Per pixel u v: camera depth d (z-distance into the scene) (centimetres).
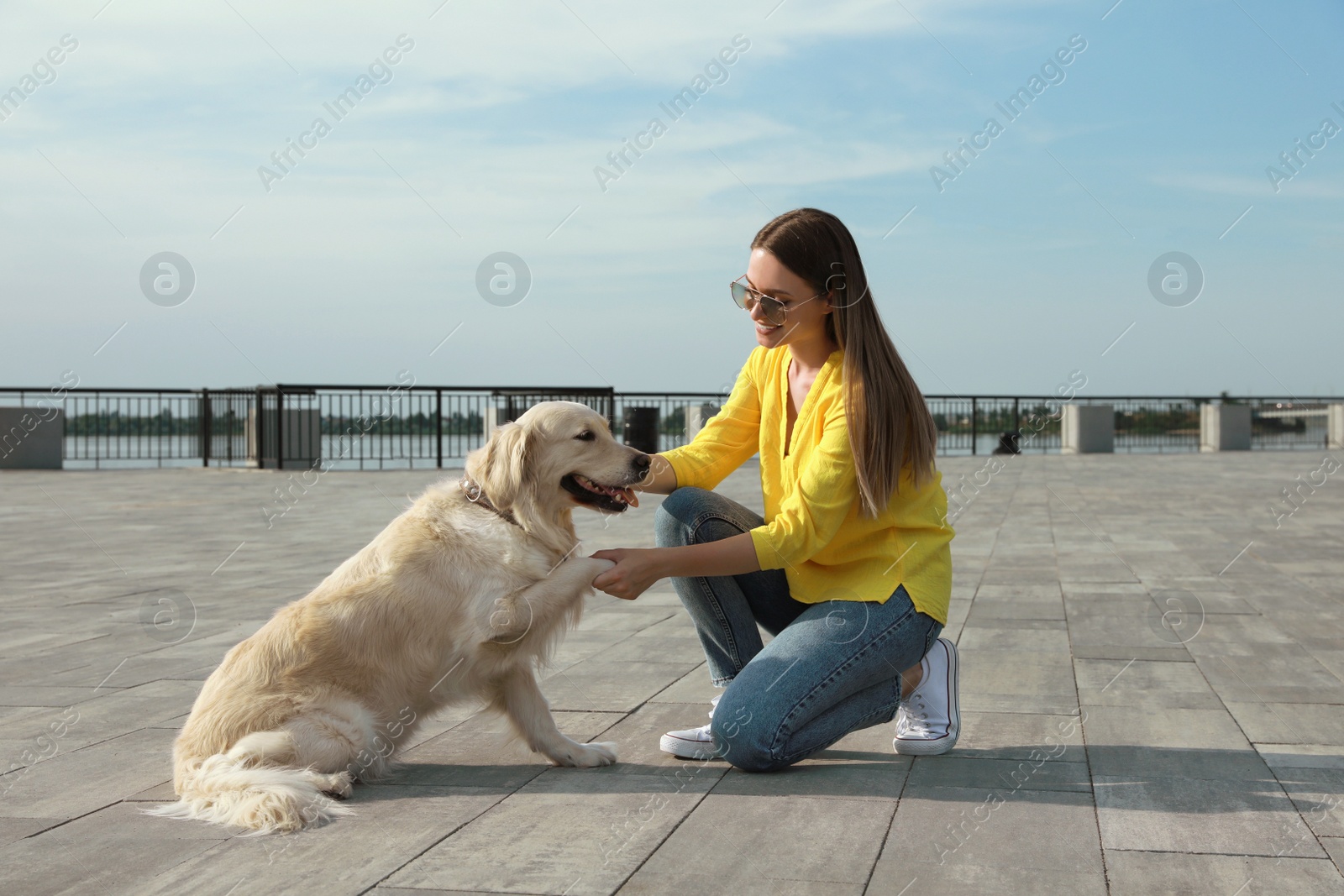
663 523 302
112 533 851
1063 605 515
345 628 264
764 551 269
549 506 293
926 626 275
